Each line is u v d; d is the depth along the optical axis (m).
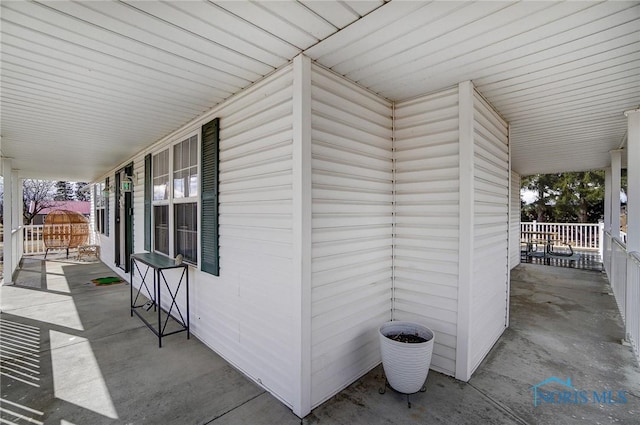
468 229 2.56
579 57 2.17
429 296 2.81
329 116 2.37
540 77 2.50
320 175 2.31
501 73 2.42
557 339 3.44
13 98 2.93
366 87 2.70
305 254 2.17
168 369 2.84
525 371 2.76
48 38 1.91
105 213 8.65
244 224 2.79
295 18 1.72
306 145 2.18
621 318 4.13
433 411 2.22
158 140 4.61
